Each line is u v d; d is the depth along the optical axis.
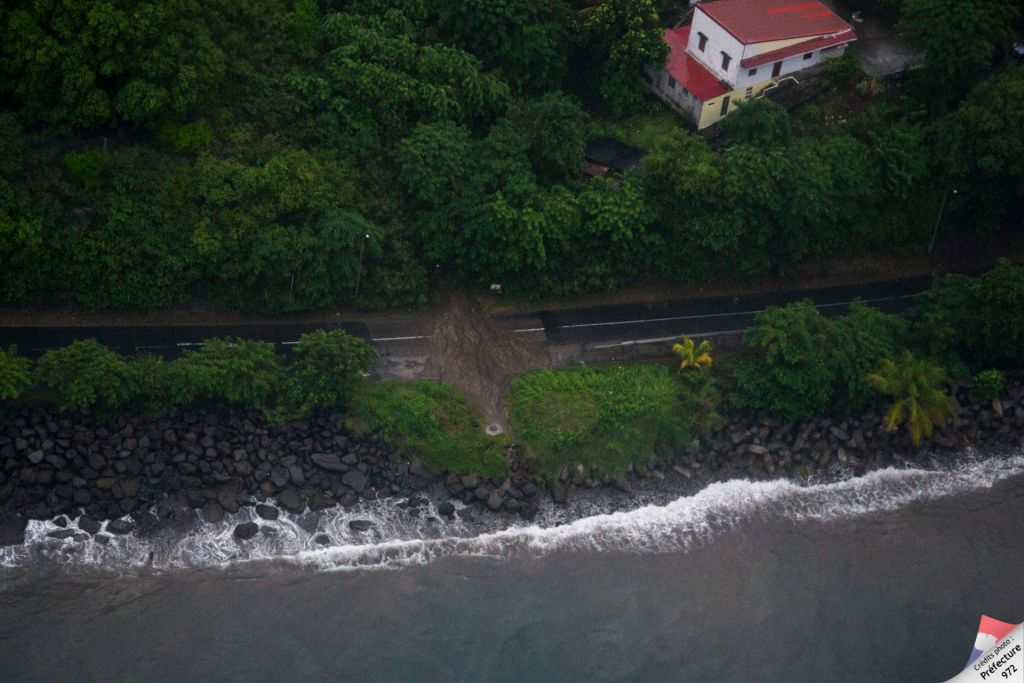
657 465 86.69
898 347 90.44
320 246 88.94
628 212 91.75
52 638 72.44
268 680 70.81
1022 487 87.38
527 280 93.50
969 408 90.88
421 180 91.69
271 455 82.88
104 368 80.44
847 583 79.44
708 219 92.56
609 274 95.19
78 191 86.12
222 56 89.12
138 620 74.00
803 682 72.62
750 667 73.31
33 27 83.88
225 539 79.56
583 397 88.50
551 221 91.12
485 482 84.69
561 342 92.75
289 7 95.88
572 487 84.88
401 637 74.12
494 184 92.81
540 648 73.94
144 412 82.75
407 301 92.44
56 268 85.81
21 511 78.50
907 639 75.56
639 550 81.38
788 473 87.25
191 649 72.44
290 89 93.38
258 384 83.06
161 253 86.69
